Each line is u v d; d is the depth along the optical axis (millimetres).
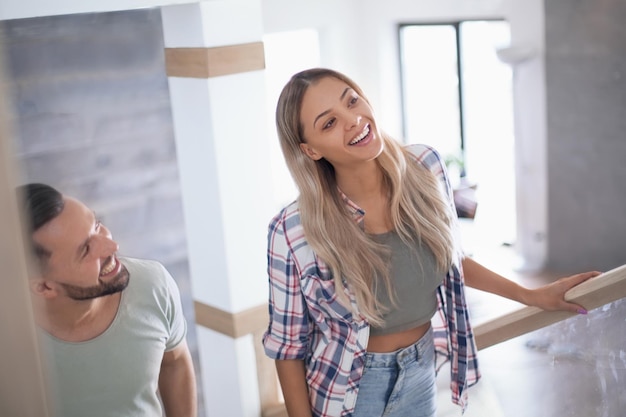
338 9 6551
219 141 2779
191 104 2820
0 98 495
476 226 6500
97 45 4531
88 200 4633
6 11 1981
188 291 5117
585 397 1909
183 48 2766
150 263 1849
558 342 1950
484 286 1819
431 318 1782
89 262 1609
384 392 1703
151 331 1796
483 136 6422
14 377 519
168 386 1976
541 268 5883
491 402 2135
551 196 5727
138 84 4742
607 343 1845
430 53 6551
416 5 6344
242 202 2889
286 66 6352
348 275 1580
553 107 5566
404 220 1635
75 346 1679
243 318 2938
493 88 6207
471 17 5992
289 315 1664
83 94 4527
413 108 6844
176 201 5012
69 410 1697
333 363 1685
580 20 5258
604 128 5324
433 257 1649
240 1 2736
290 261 1626
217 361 3074
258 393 3053
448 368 2488
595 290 1670
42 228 1529
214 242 2916
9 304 506
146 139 4832
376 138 1562
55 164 4461
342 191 1625
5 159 490
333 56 6625
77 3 2115
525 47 5570
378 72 6758
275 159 6352
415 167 1693
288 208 1645
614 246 5488
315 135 1554
